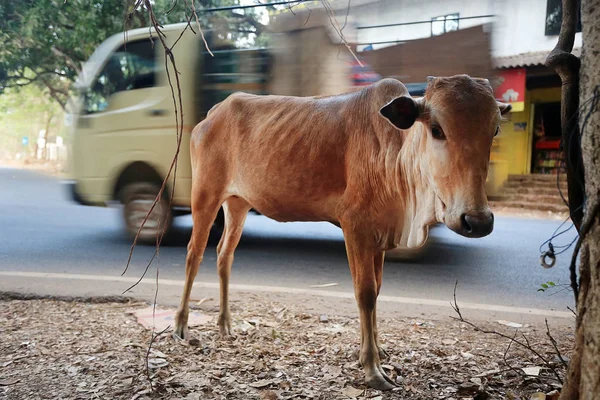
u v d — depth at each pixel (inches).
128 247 274.2
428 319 162.1
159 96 248.8
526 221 395.9
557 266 241.4
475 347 136.0
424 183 102.8
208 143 148.6
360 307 116.5
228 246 151.1
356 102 121.6
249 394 106.9
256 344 136.9
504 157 235.1
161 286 198.4
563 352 131.8
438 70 242.5
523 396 106.2
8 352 126.6
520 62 427.2
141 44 253.0
